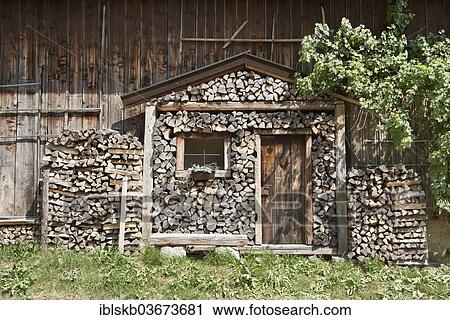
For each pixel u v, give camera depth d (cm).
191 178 941
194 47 1019
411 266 884
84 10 1020
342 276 802
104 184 923
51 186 920
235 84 957
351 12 1026
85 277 761
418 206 891
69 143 938
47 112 1007
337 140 952
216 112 963
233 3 1024
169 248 897
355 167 991
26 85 1011
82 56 1016
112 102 1008
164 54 1017
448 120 926
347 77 934
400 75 920
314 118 952
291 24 1024
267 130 955
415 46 975
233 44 1019
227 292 727
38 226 957
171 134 955
